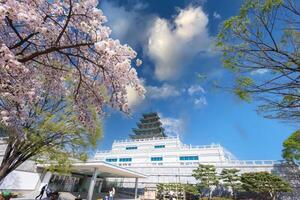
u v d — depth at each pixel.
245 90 3.81
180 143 46.44
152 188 30.19
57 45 3.81
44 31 3.37
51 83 4.74
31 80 3.98
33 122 7.02
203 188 28.39
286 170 26.30
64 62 4.38
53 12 3.65
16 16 2.65
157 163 40.44
